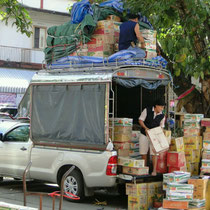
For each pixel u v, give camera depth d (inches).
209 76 542.9
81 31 440.5
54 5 1400.1
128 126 408.8
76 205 416.8
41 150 444.8
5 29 1317.7
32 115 454.6
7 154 475.8
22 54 1339.8
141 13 465.4
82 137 409.7
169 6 454.6
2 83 1226.0
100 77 400.2
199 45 528.4
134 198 390.9
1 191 489.1
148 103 482.6
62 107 428.8
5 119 538.6
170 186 360.8
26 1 1344.7
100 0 576.1
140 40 426.6
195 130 437.7
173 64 506.0
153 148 398.6
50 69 462.0
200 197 369.7
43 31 1379.2
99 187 408.8
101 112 396.2
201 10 450.0
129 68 410.6
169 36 531.8
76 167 417.7
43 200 440.1
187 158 435.2
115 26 446.3
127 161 392.5
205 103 553.0
